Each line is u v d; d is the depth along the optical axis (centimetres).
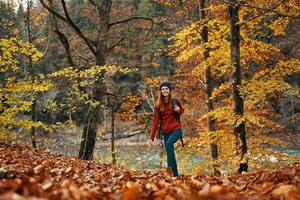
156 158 3025
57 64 3303
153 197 351
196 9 1839
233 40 1123
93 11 3488
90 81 1370
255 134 1202
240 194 387
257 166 1051
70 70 1322
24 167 563
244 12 1212
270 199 342
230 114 1094
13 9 2250
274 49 1238
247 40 1223
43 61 3169
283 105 3350
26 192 305
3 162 625
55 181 445
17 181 402
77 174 576
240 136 1102
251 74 1744
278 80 1023
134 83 4656
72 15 4844
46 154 1070
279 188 357
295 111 3403
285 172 541
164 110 816
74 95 1468
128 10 3694
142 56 3030
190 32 1277
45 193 317
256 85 1019
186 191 358
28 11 2181
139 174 710
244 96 1083
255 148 1105
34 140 1764
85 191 346
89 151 1395
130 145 4050
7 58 1301
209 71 1528
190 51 1300
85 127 1402
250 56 1355
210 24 1251
